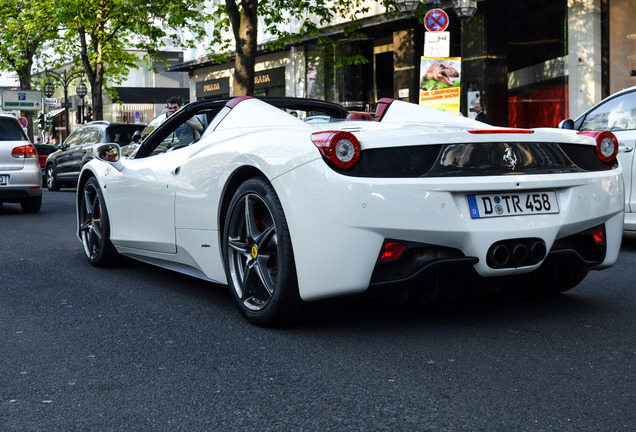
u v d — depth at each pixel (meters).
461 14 14.27
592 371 3.08
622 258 6.24
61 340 3.71
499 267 3.58
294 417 2.60
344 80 22.67
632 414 2.58
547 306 4.29
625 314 4.10
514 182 3.56
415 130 3.63
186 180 4.48
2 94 33.97
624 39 15.42
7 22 31.20
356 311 4.20
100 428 2.54
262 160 3.72
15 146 11.45
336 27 22.67
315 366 3.19
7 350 3.54
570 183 3.75
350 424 2.52
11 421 2.62
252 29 15.15
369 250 3.37
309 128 3.76
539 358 3.26
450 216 3.43
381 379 3.00
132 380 3.05
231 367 3.21
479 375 3.03
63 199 15.36
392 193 3.36
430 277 3.56
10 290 5.04
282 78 26.36
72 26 27.11
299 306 3.71
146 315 4.23
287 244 3.60
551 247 3.74
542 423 2.50
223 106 4.62
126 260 5.99
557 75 16.62
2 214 11.45
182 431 2.50
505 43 18.38
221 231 4.21
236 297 4.05
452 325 3.86
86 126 17.91
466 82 18.67
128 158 5.46
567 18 16.14
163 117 5.33
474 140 3.57
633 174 6.80
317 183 3.43
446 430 2.45
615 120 7.11
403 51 20.59
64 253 6.77
